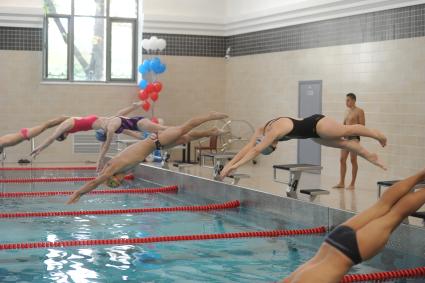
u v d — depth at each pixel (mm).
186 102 17953
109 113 17438
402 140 12188
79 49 17500
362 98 13141
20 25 16609
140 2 17641
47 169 15578
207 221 9664
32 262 7004
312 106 14664
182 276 6488
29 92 16828
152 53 17609
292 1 15203
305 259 7273
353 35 13359
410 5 11922
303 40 14914
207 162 16391
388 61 12484
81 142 17234
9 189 12547
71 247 7781
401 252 7652
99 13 17594
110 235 8523
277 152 15875
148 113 17688
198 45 17953
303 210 9445
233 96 17828
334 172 13961
